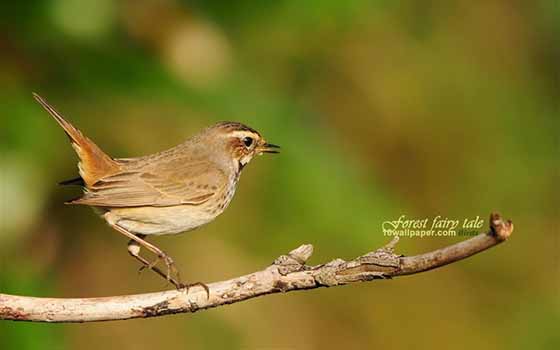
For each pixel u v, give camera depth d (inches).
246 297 372.2
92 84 490.3
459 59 673.6
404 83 647.8
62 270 538.6
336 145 566.3
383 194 551.5
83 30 479.5
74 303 369.4
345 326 597.9
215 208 460.4
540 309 633.0
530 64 708.0
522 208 660.1
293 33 559.2
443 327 611.5
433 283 623.5
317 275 363.6
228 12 529.0
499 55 698.8
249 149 486.0
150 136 514.0
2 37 477.4
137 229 446.0
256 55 551.2
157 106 502.0
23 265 488.4
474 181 654.5
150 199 438.3
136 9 504.7
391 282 614.5
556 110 693.3
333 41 599.8
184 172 450.6
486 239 328.2
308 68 597.6
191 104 500.1
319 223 522.6
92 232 546.6
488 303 636.1
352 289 606.5
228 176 468.8
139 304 373.1
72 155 498.9
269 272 368.2
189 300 372.8
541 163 671.1
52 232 525.0
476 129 661.9
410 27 655.8
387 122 642.8
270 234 534.6
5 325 467.2
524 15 714.2
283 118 531.5
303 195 521.0
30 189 479.2
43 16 474.3
